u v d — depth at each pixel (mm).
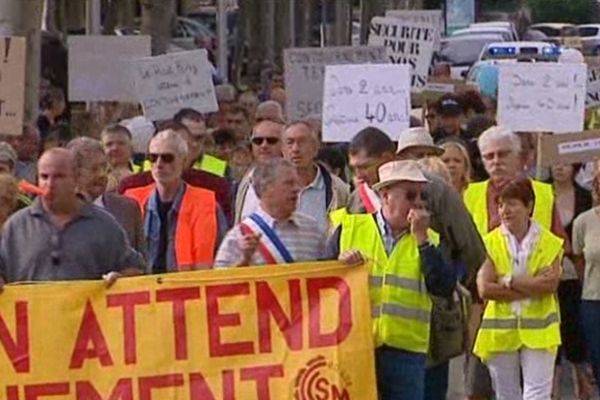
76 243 23781
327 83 36562
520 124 37656
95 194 27422
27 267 23766
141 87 41875
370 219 24297
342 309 23297
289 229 24203
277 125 31062
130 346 23172
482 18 197375
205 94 41969
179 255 28328
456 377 30125
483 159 30062
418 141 28344
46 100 50531
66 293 23094
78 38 45375
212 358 23250
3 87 33906
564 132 35688
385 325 24031
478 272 26531
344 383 23328
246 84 93438
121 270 24062
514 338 27844
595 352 31078
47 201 23766
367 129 26438
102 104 47281
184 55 41906
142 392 23203
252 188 25625
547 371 27844
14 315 23031
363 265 23344
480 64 75875
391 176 24094
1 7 43250
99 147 27547
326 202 28656
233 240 24109
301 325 23281
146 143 37062
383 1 106188
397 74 36406
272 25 112250
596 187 31078
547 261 27766
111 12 86375
